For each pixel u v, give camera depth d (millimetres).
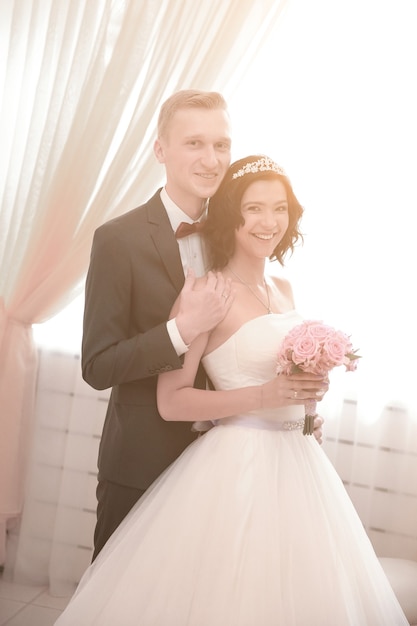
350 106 2959
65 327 3227
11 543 3205
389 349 2971
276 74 2969
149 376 2131
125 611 1883
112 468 2242
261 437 2059
